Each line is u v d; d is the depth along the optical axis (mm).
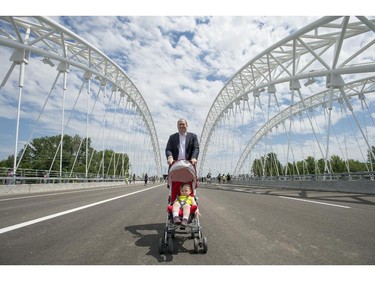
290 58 36844
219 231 5254
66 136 78562
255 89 39938
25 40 25812
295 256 3582
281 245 4148
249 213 7844
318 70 25688
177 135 5109
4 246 4066
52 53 28109
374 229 5246
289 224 5934
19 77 23203
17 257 3518
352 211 7746
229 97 57875
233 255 3648
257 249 3936
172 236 4043
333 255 3607
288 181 25891
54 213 7766
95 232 5141
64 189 25891
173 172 4605
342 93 24312
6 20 24406
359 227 5449
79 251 3814
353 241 4336
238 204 10516
